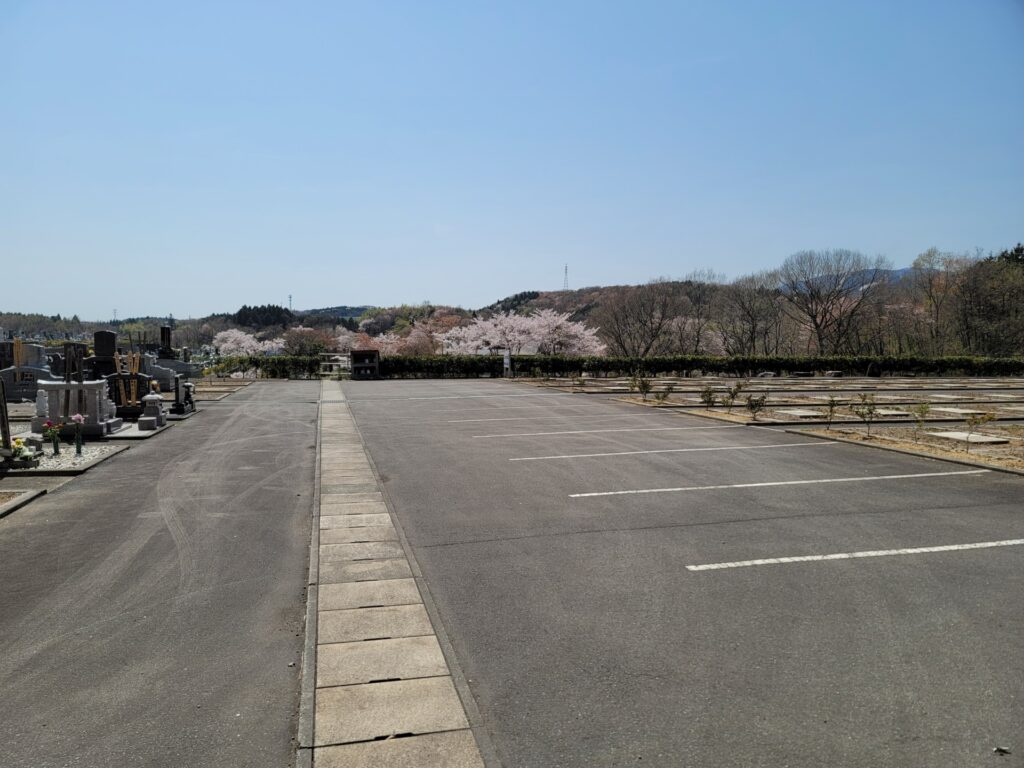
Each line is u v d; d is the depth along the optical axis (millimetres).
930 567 6305
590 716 3844
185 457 12188
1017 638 4824
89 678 4344
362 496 9180
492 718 3826
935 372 45000
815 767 3373
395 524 7809
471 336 57844
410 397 25266
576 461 11750
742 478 10289
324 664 4449
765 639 4816
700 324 64188
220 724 3822
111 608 5477
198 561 6605
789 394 27000
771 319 63781
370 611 5328
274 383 34062
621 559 6555
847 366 44438
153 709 3977
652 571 6223
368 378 37812
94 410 14000
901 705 3945
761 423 16672
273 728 3785
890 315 62438
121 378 17484
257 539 7324
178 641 4879
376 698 4027
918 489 9500
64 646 4797
